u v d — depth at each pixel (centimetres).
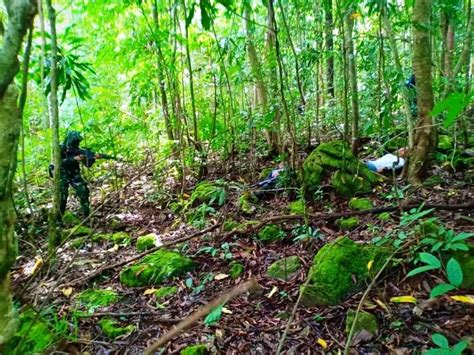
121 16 543
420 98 385
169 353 228
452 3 471
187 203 453
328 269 262
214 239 359
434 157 413
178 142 536
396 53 388
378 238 285
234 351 223
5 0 99
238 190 462
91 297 295
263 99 550
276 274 288
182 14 566
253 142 548
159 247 343
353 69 485
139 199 521
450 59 523
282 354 216
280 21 570
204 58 611
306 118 603
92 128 522
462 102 114
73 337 246
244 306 261
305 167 436
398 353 202
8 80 99
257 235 349
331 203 398
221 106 605
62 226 424
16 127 104
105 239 413
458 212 316
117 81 623
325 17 548
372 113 523
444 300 228
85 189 475
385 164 457
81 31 605
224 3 339
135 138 578
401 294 243
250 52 547
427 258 173
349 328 224
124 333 250
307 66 526
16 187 485
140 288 306
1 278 111
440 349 145
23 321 237
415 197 367
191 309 268
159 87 536
